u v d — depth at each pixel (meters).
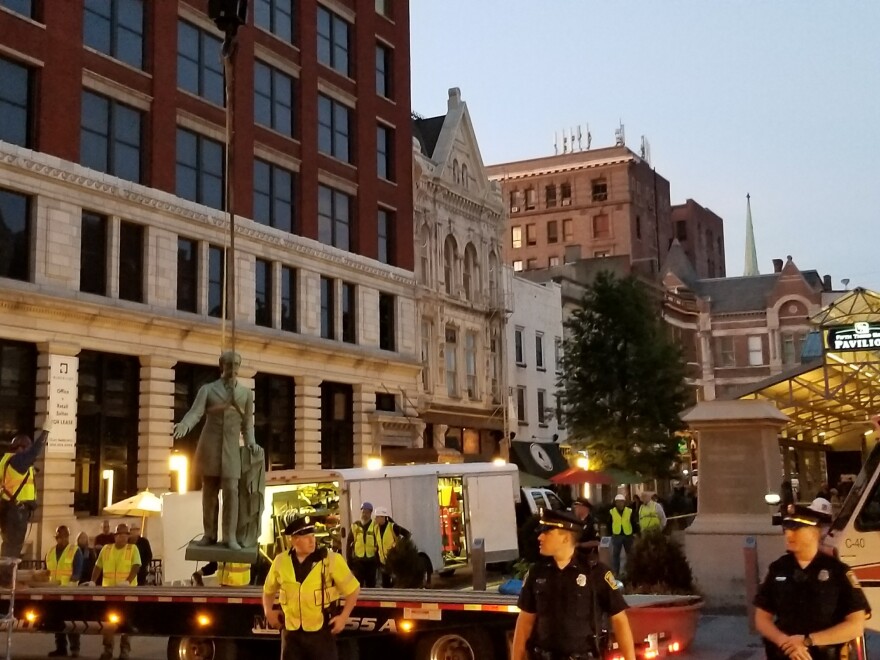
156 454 29.62
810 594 6.84
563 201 98.88
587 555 6.86
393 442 41.16
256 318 34.78
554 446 50.91
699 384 75.50
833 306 28.47
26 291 25.95
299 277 37.03
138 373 29.94
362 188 41.12
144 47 31.23
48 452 26.19
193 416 13.91
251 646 12.59
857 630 6.78
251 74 35.38
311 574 8.59
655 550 15.59
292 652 8.61
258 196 35.78
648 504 22.38
